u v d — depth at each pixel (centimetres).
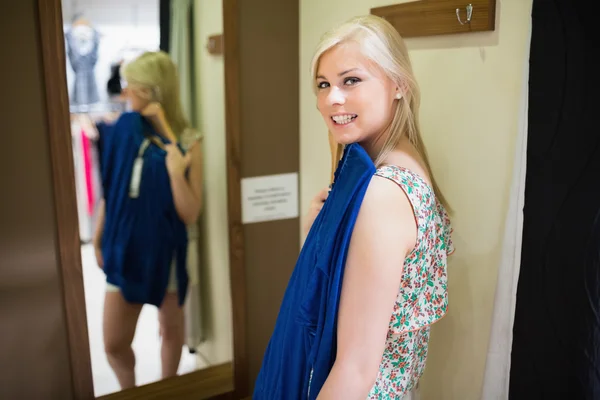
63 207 151
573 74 101
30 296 152
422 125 145
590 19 98
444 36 135
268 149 186
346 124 104
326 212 103
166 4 159
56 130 146
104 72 154
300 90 188
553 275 107
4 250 146
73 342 160
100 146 156
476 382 139
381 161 105
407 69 104
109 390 171
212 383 189
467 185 135
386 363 108
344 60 100
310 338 105
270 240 193
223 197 181
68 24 146
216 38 168
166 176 169
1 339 150
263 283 194
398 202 95
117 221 163
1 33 137
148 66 160
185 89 168
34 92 143
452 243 137
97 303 164
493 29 123
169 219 173
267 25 177
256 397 125
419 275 102
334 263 97
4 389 152
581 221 102
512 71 121
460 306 141
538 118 108
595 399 104
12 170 144
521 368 115
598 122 98
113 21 152
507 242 121
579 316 104
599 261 101
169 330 180
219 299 186
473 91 130
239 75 175
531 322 112
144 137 163
